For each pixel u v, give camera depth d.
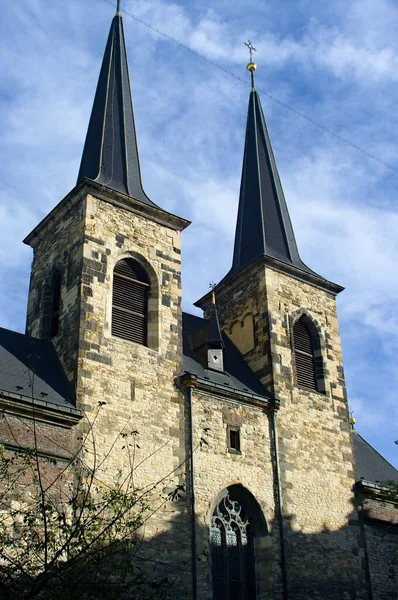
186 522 30.88
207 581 30.34
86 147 40.38
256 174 47.09
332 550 35.06
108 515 27.69
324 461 37.31
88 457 29.19
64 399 30.25
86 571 18.27
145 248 36.25
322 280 42.91
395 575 36.75
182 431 32.69
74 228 35.44
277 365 38.41
